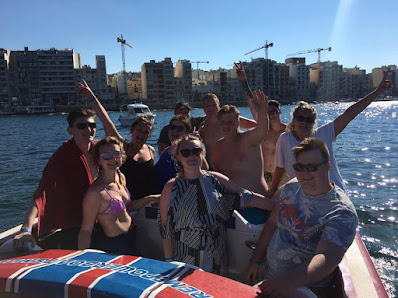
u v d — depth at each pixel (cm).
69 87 10994
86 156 338
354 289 221
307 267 201
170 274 206
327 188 221
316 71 16425
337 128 396
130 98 12281
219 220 278
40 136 3575
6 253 259
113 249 295
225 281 202
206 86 13238
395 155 1493
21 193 1104
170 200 275
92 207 287
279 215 242
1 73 10656
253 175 359
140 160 422
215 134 479
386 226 663
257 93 340
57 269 210
